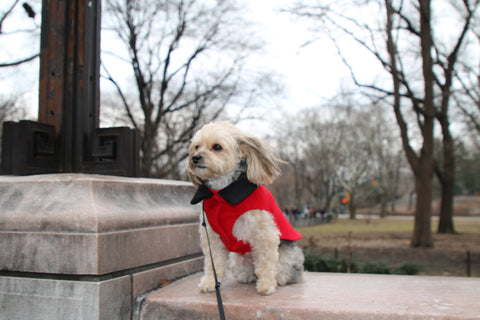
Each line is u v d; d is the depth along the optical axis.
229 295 3.12
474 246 18.44
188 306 2.94
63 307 2.73
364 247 17.36
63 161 3.87
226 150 3.26
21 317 2.83
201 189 3.27
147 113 19.12
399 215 71.44
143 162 18.78
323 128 49.56
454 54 19.06
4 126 3.72
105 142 3.85
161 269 3.45
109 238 2.81
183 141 18.19
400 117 18.16
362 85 17.75
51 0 4.01
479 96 19.05
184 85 20.28
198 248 4.13
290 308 2.74
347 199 61.44
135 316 3.04
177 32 19.39
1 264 2.93
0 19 7.40
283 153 53.66
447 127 25.23
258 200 3.21
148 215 3.33
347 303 2.82
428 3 15.73
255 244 3.22
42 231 2.84
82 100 3.94
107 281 2.76
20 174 3.56
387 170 54.88
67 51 3.97
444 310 2.63
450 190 27.72
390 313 2.59
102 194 3.08
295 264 3.58
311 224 43.28
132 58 18.88
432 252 15.67
